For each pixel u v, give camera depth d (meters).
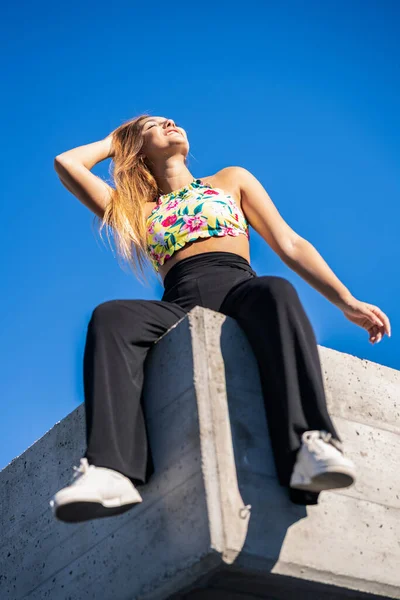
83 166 3.84
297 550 2.79
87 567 3.21
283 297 2.96
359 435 3.24
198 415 2.80
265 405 2.95
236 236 3.50
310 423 2.74
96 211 3.83
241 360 3.00
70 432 3.66
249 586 2.83
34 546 3.57
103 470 2.67
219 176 3.81
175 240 3.47
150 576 2.85
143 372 3.10
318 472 2.58
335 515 2.96
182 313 3.18
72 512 2.63
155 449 2.94
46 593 3.39
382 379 3.47
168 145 3.93
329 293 3.38
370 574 2.92
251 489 2.77
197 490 2.72
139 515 2.96
